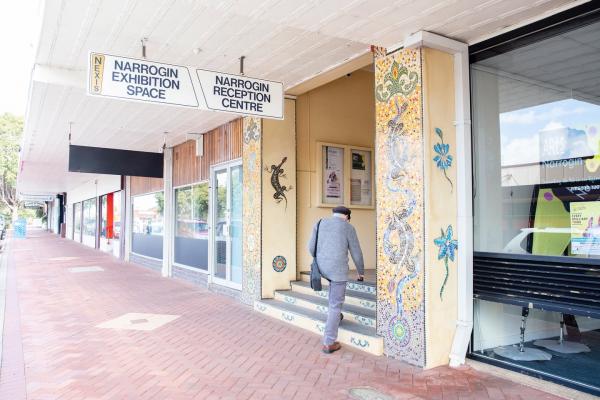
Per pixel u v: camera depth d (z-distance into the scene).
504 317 5.10
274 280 8.26
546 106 4.70
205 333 6.64
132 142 12.25
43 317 7.81
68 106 8.52
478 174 5.24
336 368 5.04
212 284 10.39
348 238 5.68
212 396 4.35
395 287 5.27
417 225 5.01
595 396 4.00
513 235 4.94
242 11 4.37
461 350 4.98
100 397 4.33
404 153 5.18
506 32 4.79
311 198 8.59
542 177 4.73
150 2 4.81
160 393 4.43
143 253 16.58
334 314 5.61
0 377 4.88
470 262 5.12
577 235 4.43
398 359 5.22
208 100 5.48
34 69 6.66
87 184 28.19
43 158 15.52
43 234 48.03
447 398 4.16
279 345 5.98
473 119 5.27
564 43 4.47
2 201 63.62
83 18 5.20
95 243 26.58
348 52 6.22
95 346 6.03
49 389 4.54
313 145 8.63
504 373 4.66
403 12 4.38
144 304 8.94
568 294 4.32
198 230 11.53
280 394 4.37
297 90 8.05
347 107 9.05
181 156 12.70
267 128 8.22
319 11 4.35
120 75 4.97
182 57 6.39
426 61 5.00
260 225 8.16
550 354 4.80
